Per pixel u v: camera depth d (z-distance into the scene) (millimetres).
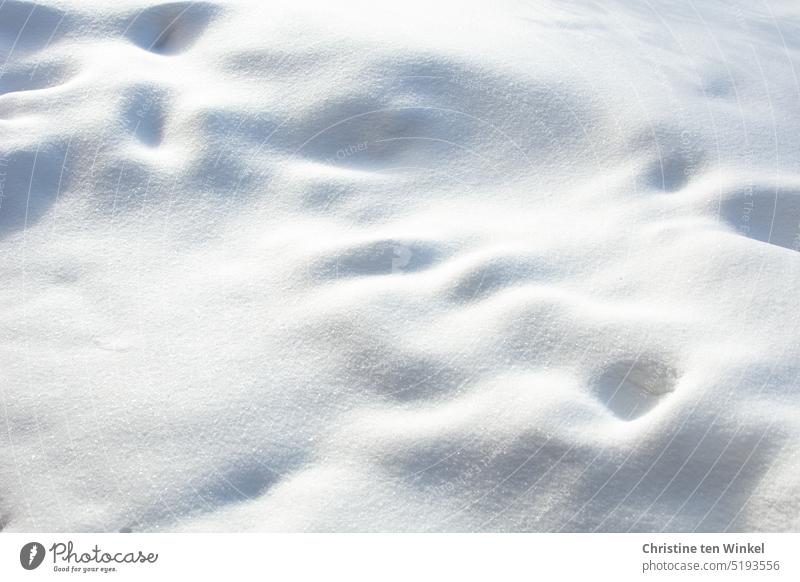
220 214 2043
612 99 2406
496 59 2500
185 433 1527
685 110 2408
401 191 2125
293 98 2336
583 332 1685
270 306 1796
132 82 2320
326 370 1649
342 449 1509
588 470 1444
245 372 1646
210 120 2209
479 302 1776
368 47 2461
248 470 1477
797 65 2875
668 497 1418
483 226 2012
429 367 1634
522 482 1446
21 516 1412
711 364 1566
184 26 2627
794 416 1478
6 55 2482
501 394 1573
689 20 3143
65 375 1635
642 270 1854
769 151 2299
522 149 2256
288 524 1377
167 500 1424
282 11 2639
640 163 2186
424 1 2896
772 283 1761
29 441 1521
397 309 1749
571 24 2887
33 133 2160
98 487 1447
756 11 3363
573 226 2008
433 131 2279
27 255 1918
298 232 1991
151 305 1803
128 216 2025
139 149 2174
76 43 2520
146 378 1636
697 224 1964
